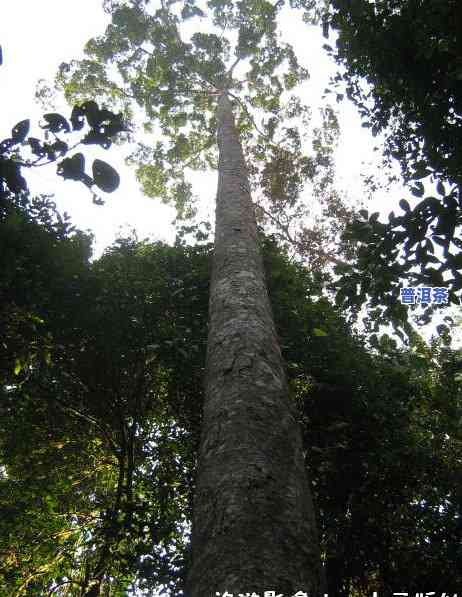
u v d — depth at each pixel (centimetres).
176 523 553
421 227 409
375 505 526
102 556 504
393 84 548
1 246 490
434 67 506
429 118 507
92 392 612
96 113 263
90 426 639
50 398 608
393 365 639
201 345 598
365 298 471
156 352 570
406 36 507
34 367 595
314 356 608
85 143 267
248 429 260
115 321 576
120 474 555
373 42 532
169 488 547
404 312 458
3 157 270
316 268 1191
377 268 447
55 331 572
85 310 567
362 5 527
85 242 632
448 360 630
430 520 503
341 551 503
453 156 461
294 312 640
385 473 544
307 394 612
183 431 627
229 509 212
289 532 205
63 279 556
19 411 614
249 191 720
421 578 479
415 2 486
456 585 461
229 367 318
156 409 654
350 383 593
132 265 627
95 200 273
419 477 535
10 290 520
